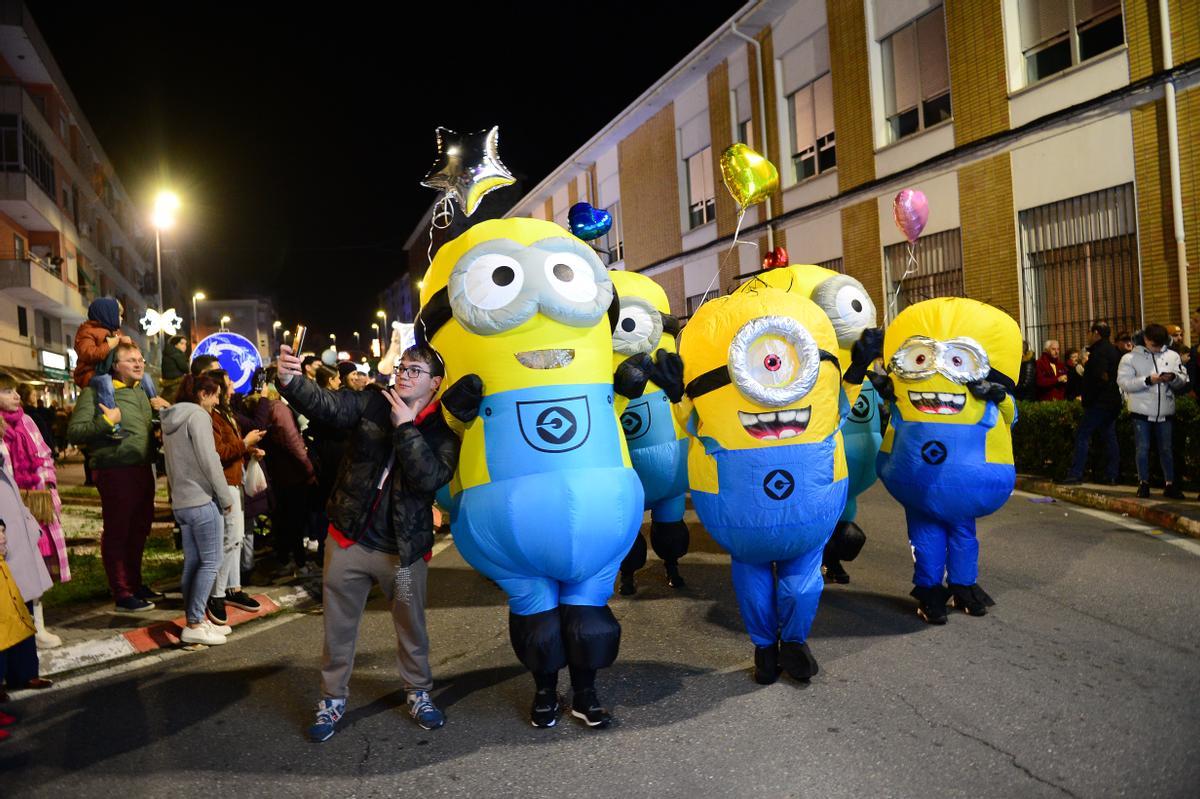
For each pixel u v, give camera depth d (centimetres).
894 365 604
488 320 452
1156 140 1262
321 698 498
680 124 2477
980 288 1555
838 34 1859
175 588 809
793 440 483
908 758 410
